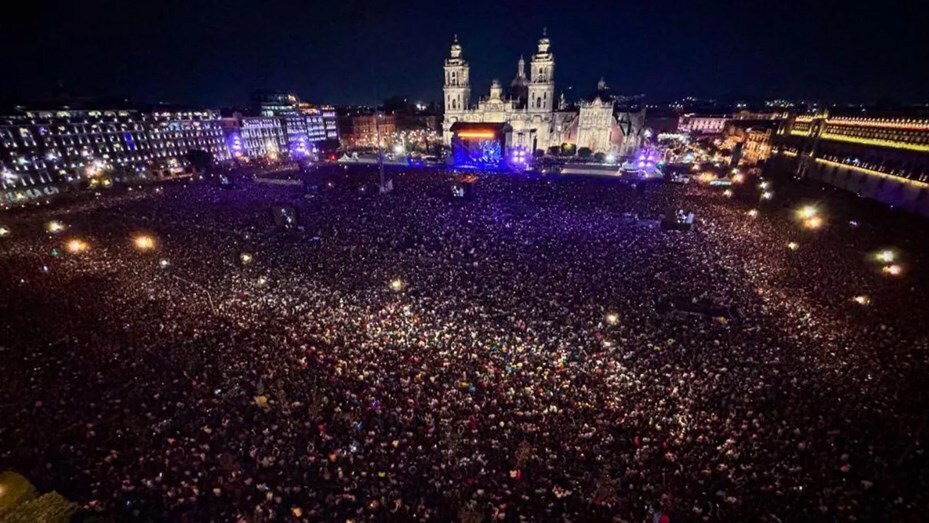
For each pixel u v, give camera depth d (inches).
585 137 5083.7
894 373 870.4
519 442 715.4
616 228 1959.9
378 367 908.0
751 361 908.6
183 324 1101.1
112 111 3878.0
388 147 5910.4
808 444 685.9
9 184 3002.0
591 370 901.2
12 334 1047.6
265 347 984.3
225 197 2800.2
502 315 1144.8
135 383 865.5
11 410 785.6
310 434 735.1
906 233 1839.3
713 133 5689.0
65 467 661.9
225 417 765.9
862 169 2723.9
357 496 621.6
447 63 5324.8
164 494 615.2
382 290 1312.7
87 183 3378.4
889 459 665.6
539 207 2405.3
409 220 2132.1
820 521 569.6
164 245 1754.4
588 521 589.9
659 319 1112.2
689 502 609.6
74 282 1380.4
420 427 748.0
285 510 598.5
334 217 2202.3
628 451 698.8
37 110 3563.0
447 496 621.3
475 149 4643.2
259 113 5457.7
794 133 3745.1
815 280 1348.4
